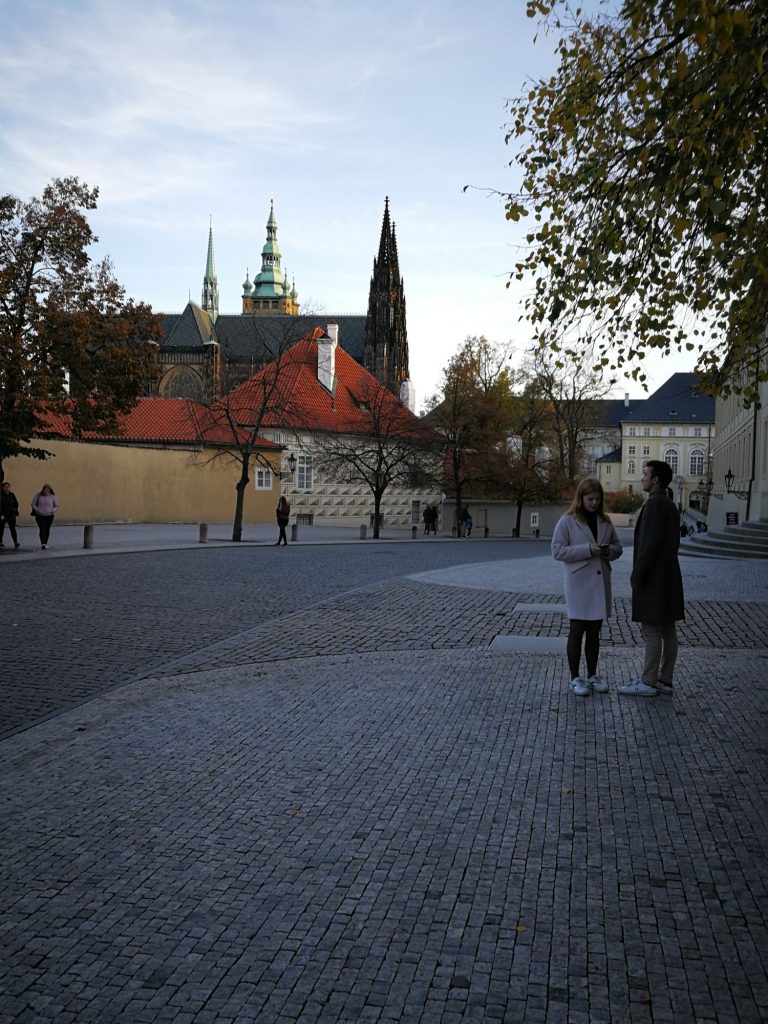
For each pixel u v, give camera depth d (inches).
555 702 309.4
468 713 295.4
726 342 361.4
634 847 186.1
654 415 5162.4
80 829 197.0
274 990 135.0
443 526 2477.9
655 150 297.3
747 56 241.6
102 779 231.3
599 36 326.3
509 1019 128.0
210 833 194.4
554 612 543.5
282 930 152.5
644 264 331.3
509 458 2301.9
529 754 249.3
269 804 212.1
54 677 362.6
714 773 232.2
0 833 194.9
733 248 322.3
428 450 1962.4
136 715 297.9
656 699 312.2
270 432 2140.7
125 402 1105.4
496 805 210.4
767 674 351.9
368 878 172.1
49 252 1027.3
